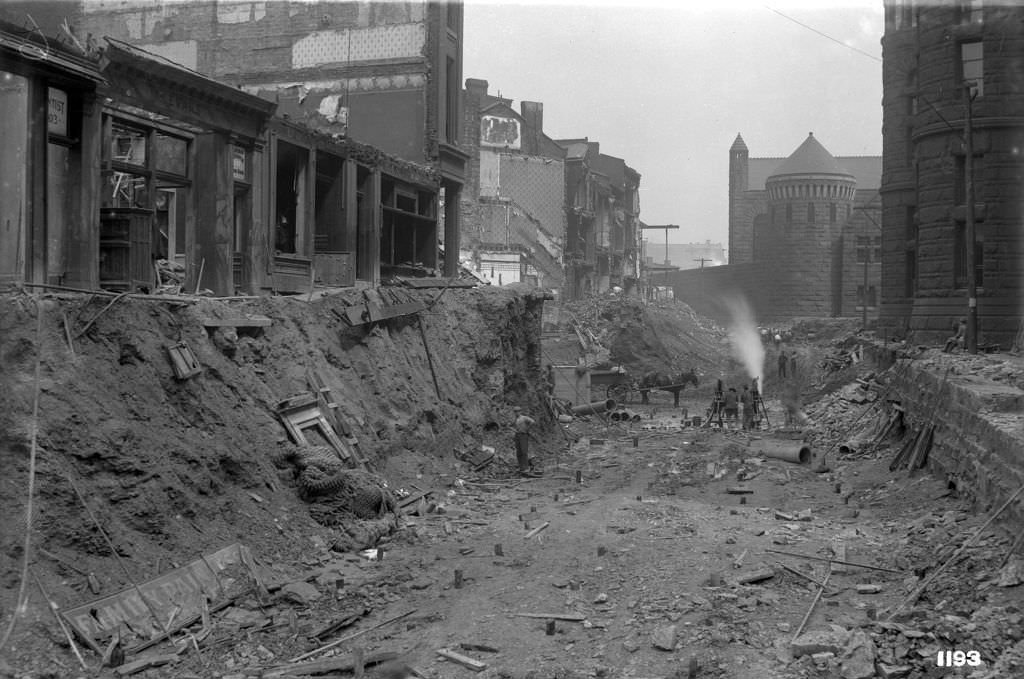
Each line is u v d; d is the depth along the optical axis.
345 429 17.20
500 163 65.62
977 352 26.78
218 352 15.09
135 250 14.97
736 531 15.45
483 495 19.16
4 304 11.19
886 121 43.03
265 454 14.61
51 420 10.86
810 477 22.11
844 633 9.88
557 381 38.66
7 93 12.77
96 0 33.12
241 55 33.09
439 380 23.66
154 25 33.53
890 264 43.03
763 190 106.62
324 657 9.88
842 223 84.19
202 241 18.31
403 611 11.41
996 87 31.45
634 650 9.81
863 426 27.61
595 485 21.16
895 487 19.16
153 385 12.85
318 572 12.72
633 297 75.56
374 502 15.18
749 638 10.09
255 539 12.90
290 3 32.66
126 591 10.31
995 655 9.16
